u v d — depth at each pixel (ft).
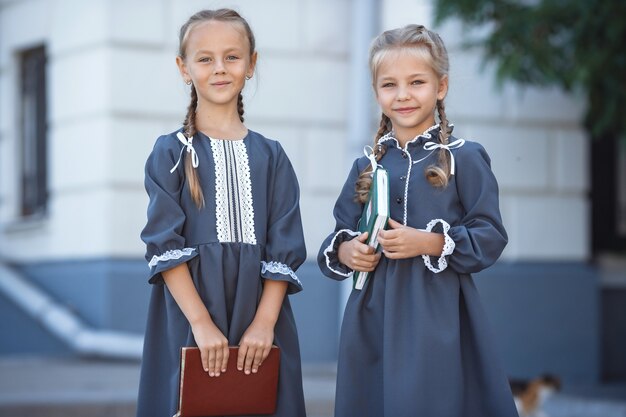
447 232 16.55
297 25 39.45
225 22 16.75
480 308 16.87
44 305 40.40
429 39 16.93
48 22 41.45
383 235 16.37
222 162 16.79
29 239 42.75
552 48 35.06
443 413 16.43
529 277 40.22
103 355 38.50
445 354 16.53
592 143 42.19
